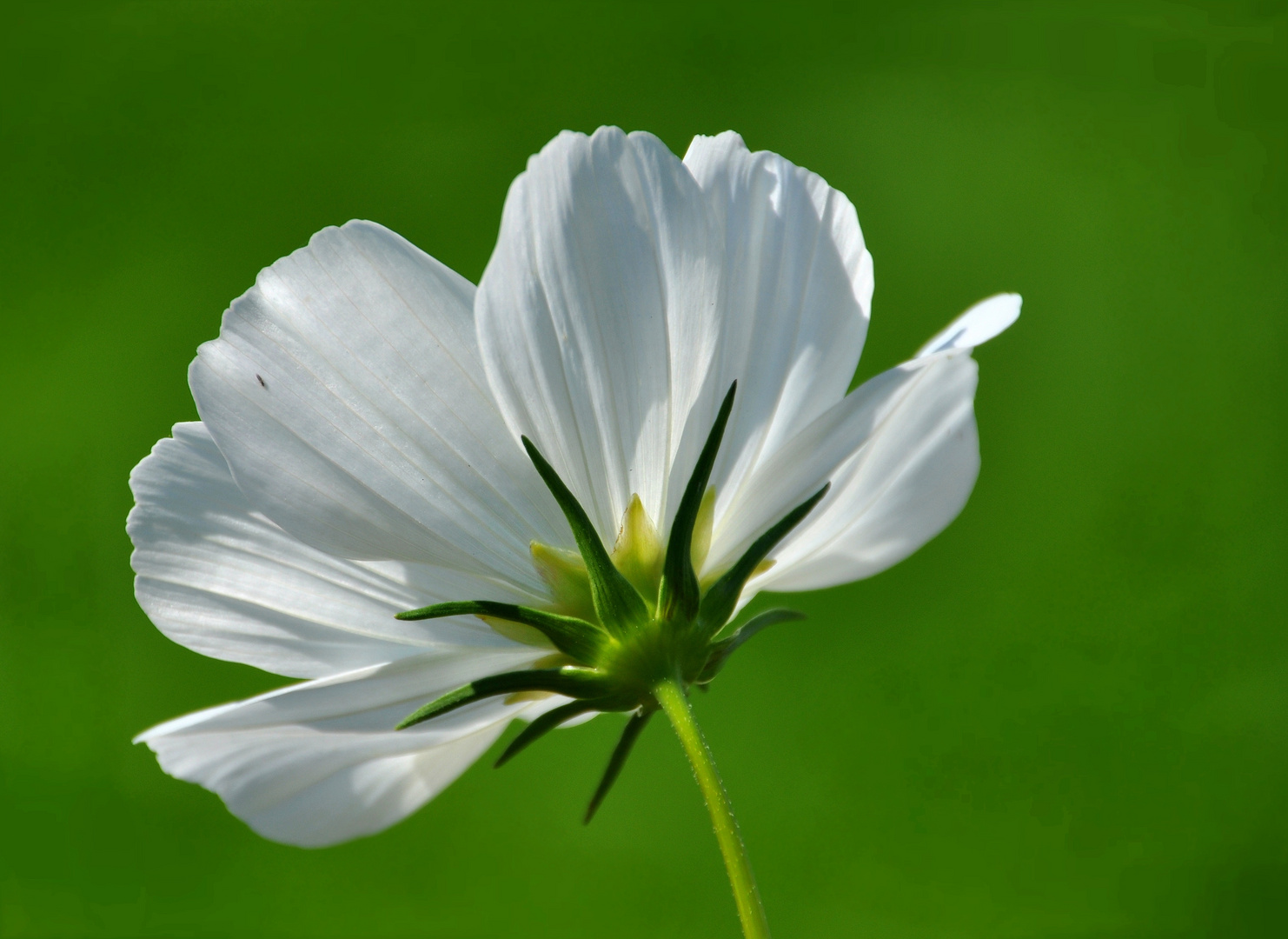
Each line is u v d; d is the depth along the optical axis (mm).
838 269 464
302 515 458
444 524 461
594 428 459
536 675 458
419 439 459
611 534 462
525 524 462
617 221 454
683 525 459
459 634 465
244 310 457
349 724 460
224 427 456
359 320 457
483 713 467
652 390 458
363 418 458
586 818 462
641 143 454
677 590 459
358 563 465
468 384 458
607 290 455
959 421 464
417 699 462
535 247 452
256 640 466
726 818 453
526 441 456
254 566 466
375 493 459
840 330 464
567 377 456
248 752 458
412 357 458
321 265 457
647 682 459
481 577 463
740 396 463
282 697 453
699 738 456
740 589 461
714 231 457
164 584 465
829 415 459
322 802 465
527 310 453
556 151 451
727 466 465
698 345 458
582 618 464
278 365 457
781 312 462
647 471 461
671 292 456
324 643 466
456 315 458
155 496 465
